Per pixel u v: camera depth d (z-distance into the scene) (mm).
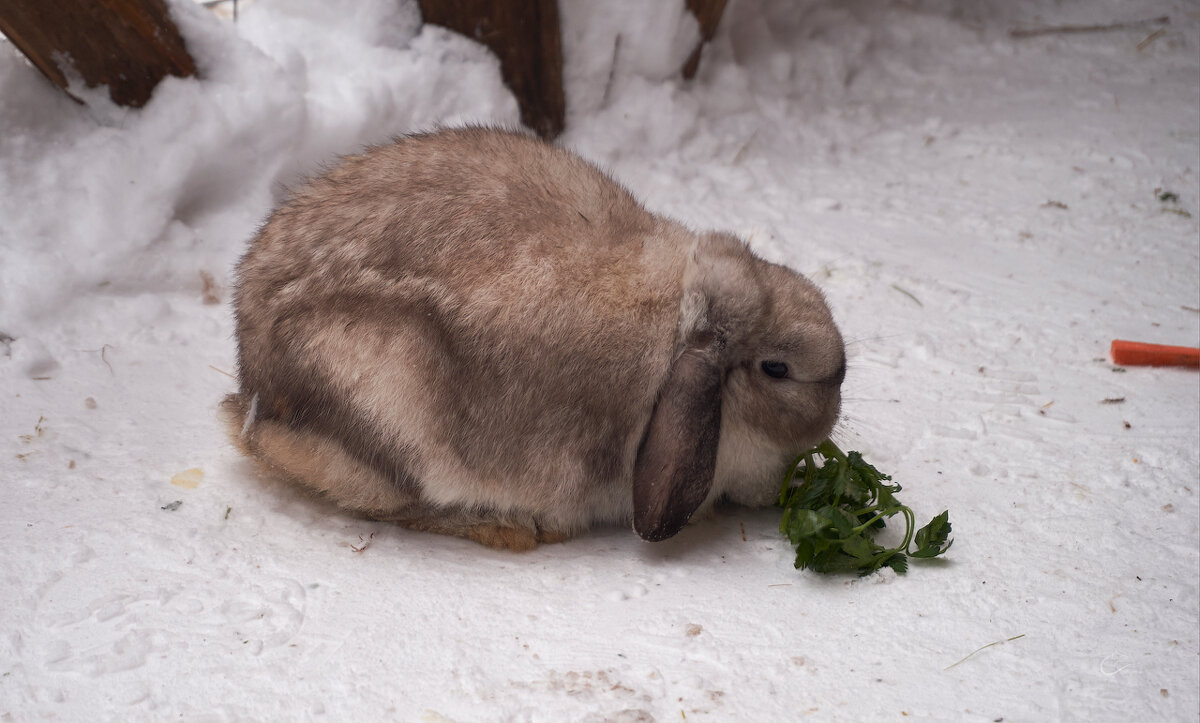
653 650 2002
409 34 2584
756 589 2062
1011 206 2615
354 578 2059
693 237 2148
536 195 2104
